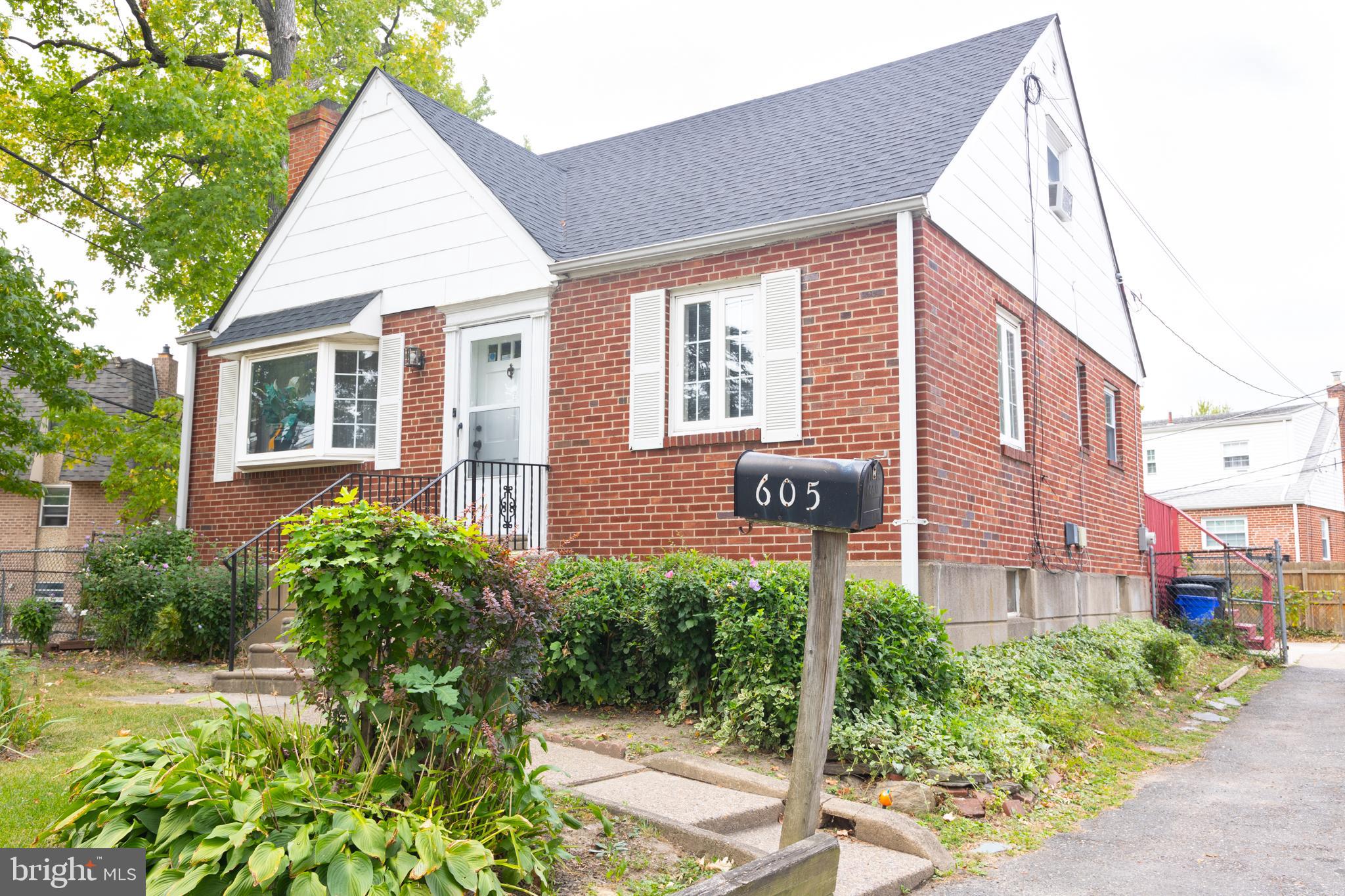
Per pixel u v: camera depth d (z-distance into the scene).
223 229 17.64
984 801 5.37
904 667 6.39
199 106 17.00
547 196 11.66
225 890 2.95
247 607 9.73
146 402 23.22
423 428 10.53
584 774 5.33
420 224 10.88
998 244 9.78
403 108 11.16
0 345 12.16
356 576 3.52
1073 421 11.79
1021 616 9.79
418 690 3.46
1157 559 15.43
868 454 7.87
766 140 11.23
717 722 6.36
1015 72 10.45
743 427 8.69
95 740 5.41
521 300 9.99
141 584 10.23
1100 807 5.71
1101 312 13.42
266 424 11.49
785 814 3.46
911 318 7.82
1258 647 15.40
